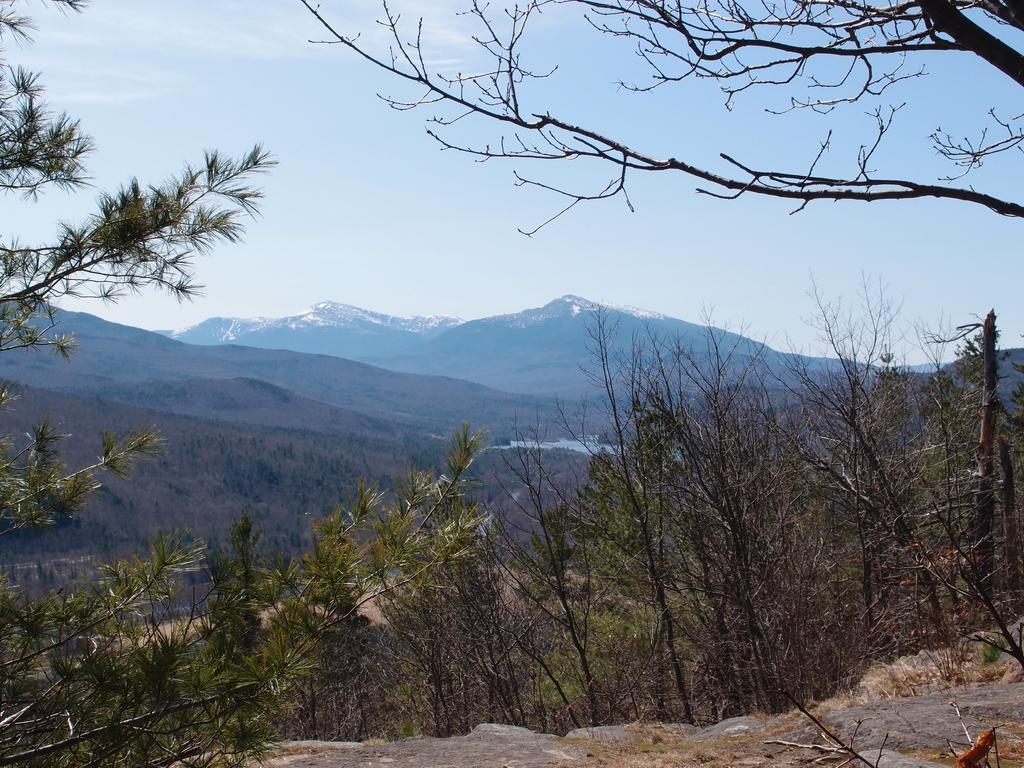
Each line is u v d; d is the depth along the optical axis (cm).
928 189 218
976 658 677
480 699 1466
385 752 672
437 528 419
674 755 592
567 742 691
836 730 562
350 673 1282
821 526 1307
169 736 376
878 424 1211
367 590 395
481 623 1255
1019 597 769
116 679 348
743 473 1214
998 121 258
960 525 762
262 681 359
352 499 414
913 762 456
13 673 374
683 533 1286
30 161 479
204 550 416
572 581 1410
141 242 470
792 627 1077
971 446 1168
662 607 1234
